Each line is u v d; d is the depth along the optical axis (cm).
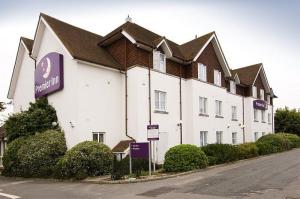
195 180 1443
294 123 4772
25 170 1873
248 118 3822
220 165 2045
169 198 1090
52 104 2116
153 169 1856
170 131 2377
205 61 2786
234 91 3588
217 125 2898
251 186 1259
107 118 2081
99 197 1158
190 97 2564
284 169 1727
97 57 2108
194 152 1819
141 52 2195
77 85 1927
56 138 1902
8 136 2108
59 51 2098
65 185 1489
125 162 1844
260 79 4194
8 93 2697
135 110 2116
